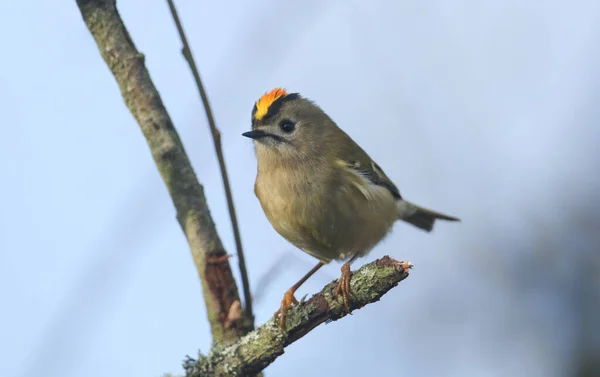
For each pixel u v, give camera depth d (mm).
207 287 6531
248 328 6582
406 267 6160
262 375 6797
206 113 6363
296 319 6215
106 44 6461
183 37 6277
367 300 6203
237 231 6555
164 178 6512
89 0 6469
